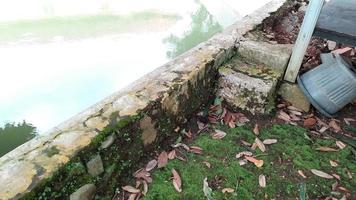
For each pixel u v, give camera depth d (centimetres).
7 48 476
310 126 260
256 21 340
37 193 146
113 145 184
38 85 410
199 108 264
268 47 279
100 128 179
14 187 142
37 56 471
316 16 236
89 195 178
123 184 200
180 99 232
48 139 171
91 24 579
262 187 206
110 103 202
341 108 265
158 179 205
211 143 236
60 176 156
